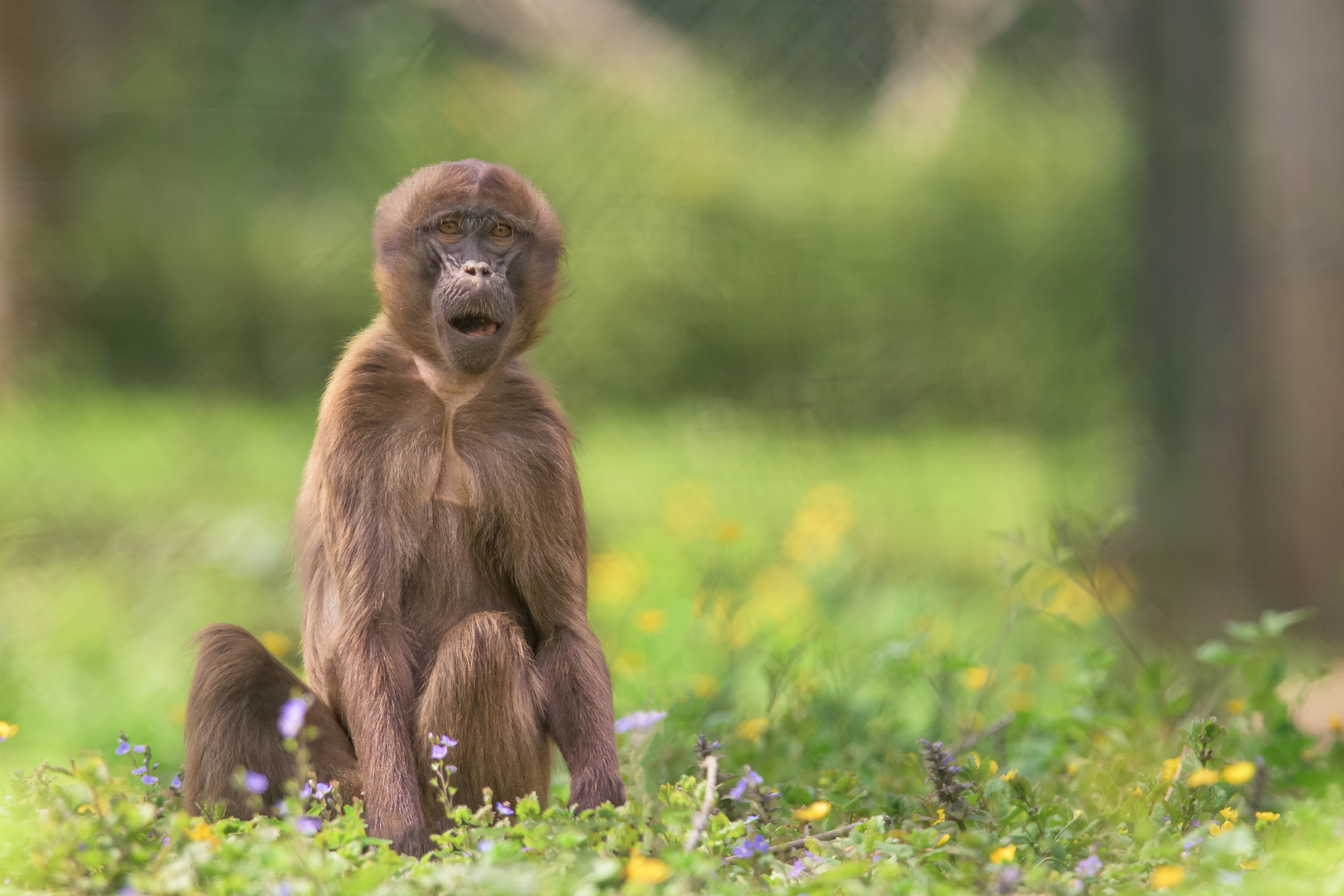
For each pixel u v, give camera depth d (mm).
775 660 11094
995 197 20688
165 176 21062
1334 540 14375
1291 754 8531
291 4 21844
